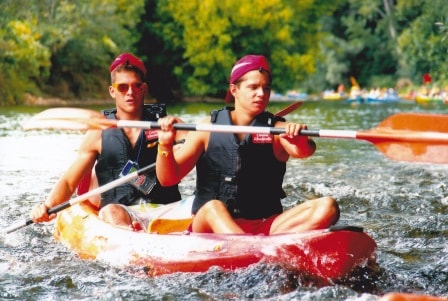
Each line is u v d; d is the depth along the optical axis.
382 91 109.94
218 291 12.82
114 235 14.73
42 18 74.56
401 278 13.80
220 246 13.41
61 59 75.12
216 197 14.44
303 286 12.74
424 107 76.44
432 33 105.06
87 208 16.41
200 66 87.12
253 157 14.20
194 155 14.41
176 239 13.88
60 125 15.89
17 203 21.75
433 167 28.44
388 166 28.80
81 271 14.31
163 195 16.75
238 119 14.48
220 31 85.25
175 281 13.32
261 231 14.30
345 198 22.34
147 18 88.81
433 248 16.38
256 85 14.12
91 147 16.55
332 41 134.38
